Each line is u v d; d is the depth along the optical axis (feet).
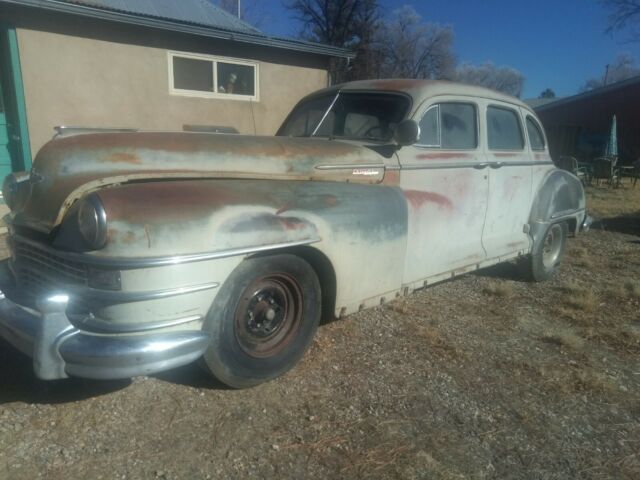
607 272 21.27
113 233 8.60
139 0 31.17
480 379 11.74
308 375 11.38
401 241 12.96
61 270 9.42
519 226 18.04
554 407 10.84
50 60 25.55
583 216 21.61
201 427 9.43
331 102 15.49
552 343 13.93
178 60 30.01
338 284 11.65
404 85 14.73
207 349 9.76
